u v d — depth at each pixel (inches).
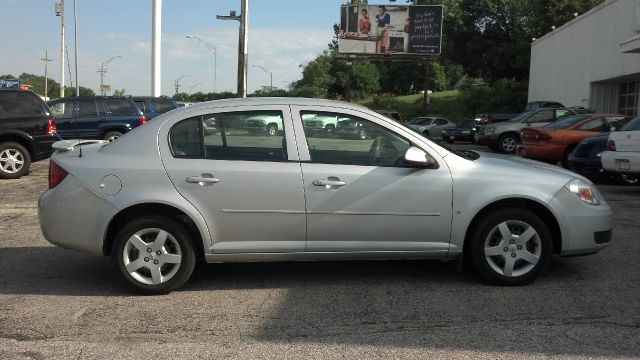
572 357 151.9
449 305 191.0
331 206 200.5
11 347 158.7
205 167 199.2
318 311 186.5
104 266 239.1
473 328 171.5
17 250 264.4
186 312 186.1
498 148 817.5
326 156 203.8
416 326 173.5
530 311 185.2
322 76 3299.7
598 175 493.4
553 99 1277.1
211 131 204.1
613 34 952.9
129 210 200.7
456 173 204.7
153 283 200.5
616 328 171.0
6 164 495.5
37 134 500.4
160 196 196.7
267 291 207.0
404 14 1813.5
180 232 199.8
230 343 161.9
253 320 179.0
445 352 155.3
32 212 352.8
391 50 1830.7
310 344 161.0
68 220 199.8
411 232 204.1
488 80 2076.8
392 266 237.8
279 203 199.5
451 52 2078.0
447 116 2070.6
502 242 206.8
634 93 978.1
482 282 215.0
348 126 205.9
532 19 1865.2
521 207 210.5
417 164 199.8
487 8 1958.7
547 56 1326.3
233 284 215.2
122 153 202.2
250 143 204.1
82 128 628.4
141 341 163.2
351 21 1838.1
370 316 181.9
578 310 185.8
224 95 2588.6
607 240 214.7
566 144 566.3
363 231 202.8
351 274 226.8
